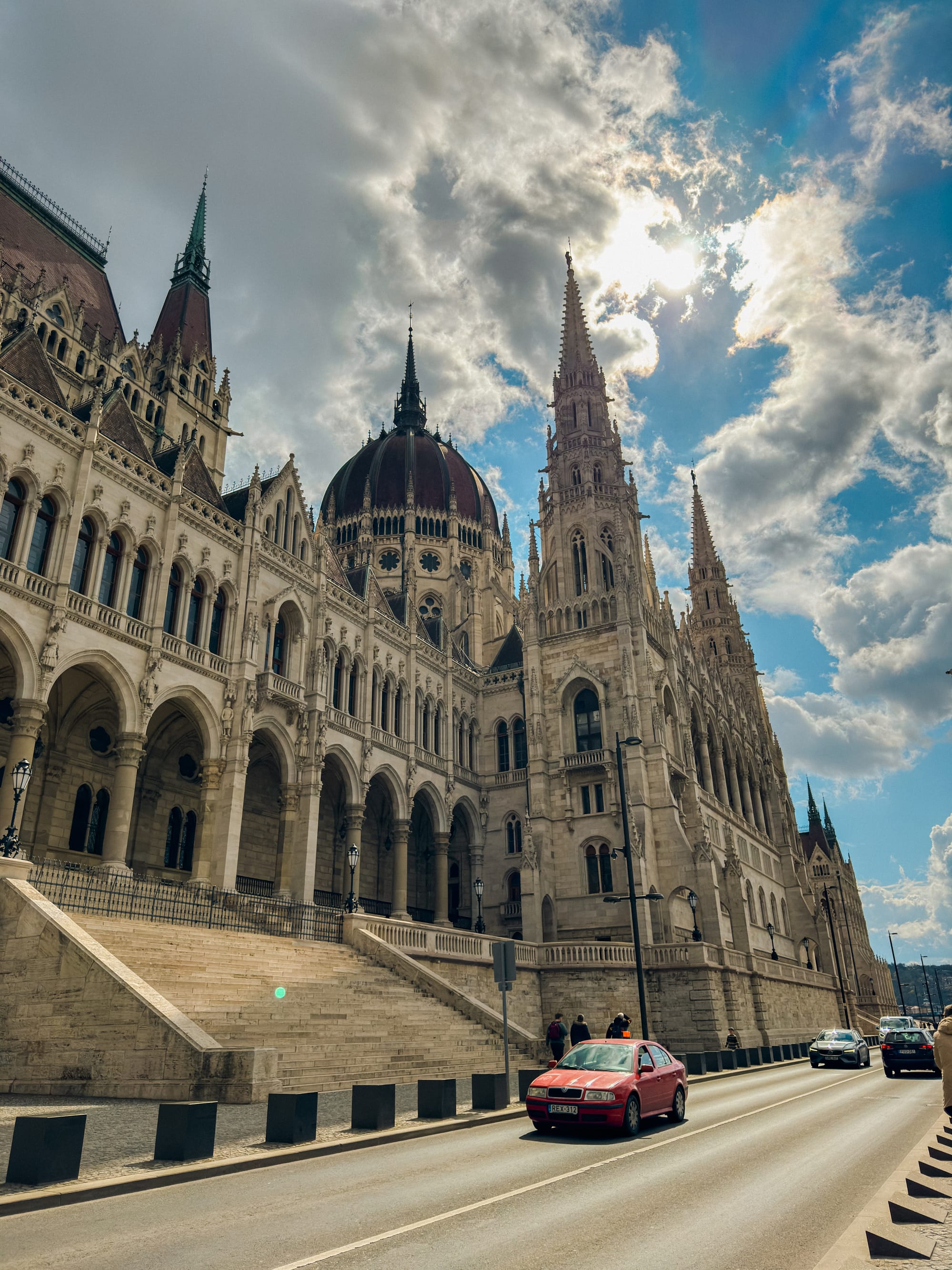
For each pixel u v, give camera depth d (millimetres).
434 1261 8898
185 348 72000
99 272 68438
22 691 34500
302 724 48438
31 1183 11875
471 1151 15742
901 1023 52281
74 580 38344
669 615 69750
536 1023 46156
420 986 35031
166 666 41031
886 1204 10195
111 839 37000
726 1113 21812
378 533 93062
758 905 78250
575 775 60812
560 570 69438
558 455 73688
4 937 25438
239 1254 9164
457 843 66875
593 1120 17281
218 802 42562
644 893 55031
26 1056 23359
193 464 46906
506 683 68500
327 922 37812
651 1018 46062
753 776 87938
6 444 35812
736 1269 8648
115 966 23297
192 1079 20469
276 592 49250
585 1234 9977
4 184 60656
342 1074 24531
